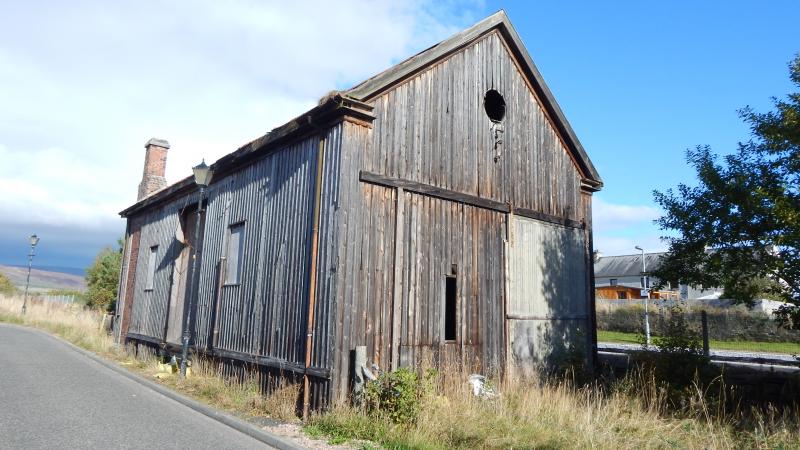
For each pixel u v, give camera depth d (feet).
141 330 50.93
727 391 29.17
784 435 21.76
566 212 40.52
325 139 28.30
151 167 65.16
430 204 30.76
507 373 33.17
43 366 40.50
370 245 27.27
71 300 136.98
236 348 33.09
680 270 31.81
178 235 46.83
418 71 31.14
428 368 26.81
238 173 37.58
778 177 28.30
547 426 22.48
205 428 23.61
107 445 20.10
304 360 26.37
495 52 36.94
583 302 40.42
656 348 36.83
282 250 30.30
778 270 27.68
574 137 41.37
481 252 33.35
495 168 35.35
